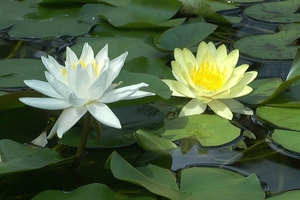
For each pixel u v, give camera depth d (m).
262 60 1.64
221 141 1.43
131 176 1.30
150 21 1.79
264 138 1.44
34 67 1.57
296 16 1.83
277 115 1.48
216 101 1.49
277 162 1.40
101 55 1.38
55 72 1.35
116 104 1.44
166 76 1.56
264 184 1.36
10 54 1.64
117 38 1.69
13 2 1.88
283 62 1.63
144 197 1.30
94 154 1.40
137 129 1.44
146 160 1.40
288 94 1.52
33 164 1.34
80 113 1.33
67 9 1.86
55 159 1.36
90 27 1.76
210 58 1.50
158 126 1.45
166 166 1.39
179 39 1.68
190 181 1.34
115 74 1.35
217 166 1.39
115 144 1.41
